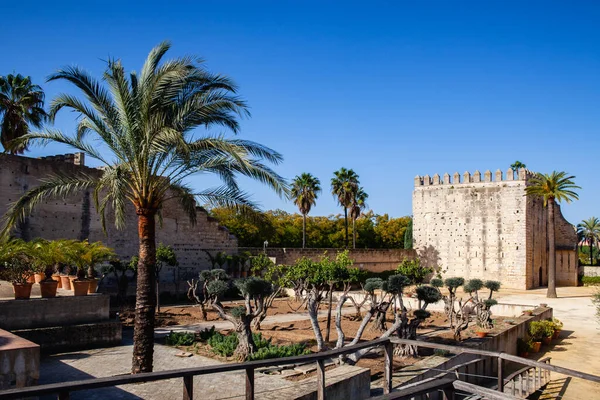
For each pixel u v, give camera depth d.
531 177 50.62
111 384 4.57
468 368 15.25
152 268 12.67
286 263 41.44
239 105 13.12
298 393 9.04
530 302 38.44
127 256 31.78
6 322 14.58
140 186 12.68
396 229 71.88
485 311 21.73
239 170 13.07
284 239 58.56
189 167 13.20
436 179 55.53
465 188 53.38
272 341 17.70
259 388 11.35
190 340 16.89
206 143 12.49
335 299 32.75
